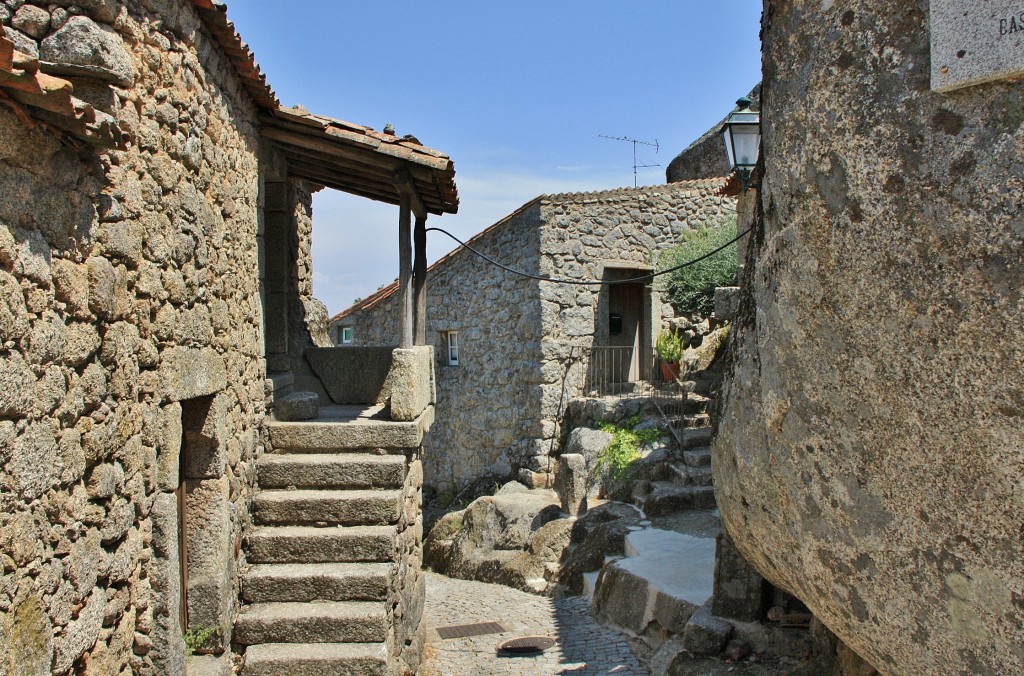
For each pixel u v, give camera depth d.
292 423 6.07
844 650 4.43
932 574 2.38
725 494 3.64
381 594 5.14
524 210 13.12
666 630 6.66
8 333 2.43
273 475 5.75
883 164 2.38
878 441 2.49
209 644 4.57
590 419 12.32
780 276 2.85
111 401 3.16
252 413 5.59
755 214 3.60
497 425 13.58
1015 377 2.07
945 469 2.28
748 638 5.54
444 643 7.48
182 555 4.55
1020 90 2.04
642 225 13.81
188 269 4.06
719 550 5.80
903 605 2.51
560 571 9.20
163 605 3.62
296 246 7.76
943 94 2.22
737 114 5.84
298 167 7.34
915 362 2.33
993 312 2.10
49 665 2.64
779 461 2.99
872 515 2.56
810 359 2.72
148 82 3.54
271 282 7.16
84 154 2.95
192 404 4.60
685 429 11.52
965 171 2.16
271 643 4.90
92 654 3.04
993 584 2.19
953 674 2.40
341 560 5.35
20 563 2.49
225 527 4.66
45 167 2.67
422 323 7.60
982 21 2.08
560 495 10.68
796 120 2.71
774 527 3.19
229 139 4.95
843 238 2.53
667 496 9.62
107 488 3.10
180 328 3.93
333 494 5.63
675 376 13.06
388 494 5.63
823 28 2.61
